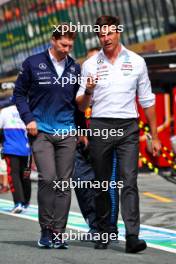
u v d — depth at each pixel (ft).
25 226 65.51
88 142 51.93
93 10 220.84
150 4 189.16
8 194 101.96
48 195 50.93
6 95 120.98
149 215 75.10
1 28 311.27
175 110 126.41
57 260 46.55
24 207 78.23
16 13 285.84
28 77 51.24
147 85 50.78
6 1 295.69
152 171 130.21
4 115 80.64
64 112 51.24
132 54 50.44
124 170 49.80
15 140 79.15
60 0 239.09
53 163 50.93
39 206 51.24
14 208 77.82
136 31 201.57
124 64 50.11
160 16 184.14
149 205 84.33
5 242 54.75
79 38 231.09
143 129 123.54
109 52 49.96
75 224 67.46
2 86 138.00
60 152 51.42
